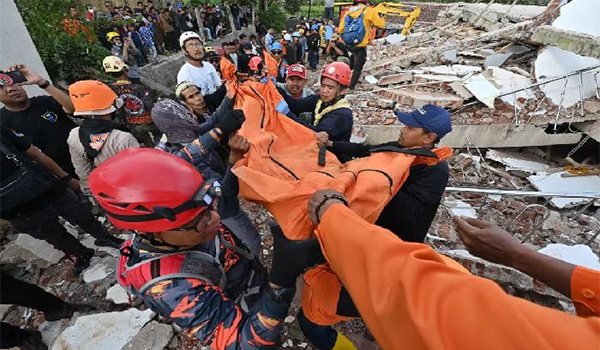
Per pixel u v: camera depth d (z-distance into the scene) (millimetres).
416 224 1415
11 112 2467
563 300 2133
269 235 2994
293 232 933
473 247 1049
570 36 4145
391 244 567
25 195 1966
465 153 4629
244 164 1308
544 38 4578
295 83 2986
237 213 1982
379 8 5633
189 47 3094
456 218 1108
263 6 17562
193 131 1929
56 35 5477
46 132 2600
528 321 370
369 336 2072
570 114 4312
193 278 920
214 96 2564
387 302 506
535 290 2164
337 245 678
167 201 790
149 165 814
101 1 10648
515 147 4906
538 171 4203
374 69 7078
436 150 1457
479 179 4191
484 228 1026
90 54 5828
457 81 4984
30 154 2125
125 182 786
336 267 692
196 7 11219
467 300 423
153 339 2031
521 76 4844
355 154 1801
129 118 3887
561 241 2994
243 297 1290
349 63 7883
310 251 834
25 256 2568
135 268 932
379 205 1075
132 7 12445
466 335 396
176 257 946
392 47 8695
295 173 1390
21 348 1895
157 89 7719
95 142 2143
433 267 497
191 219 860
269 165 1398
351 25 5816
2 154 1890
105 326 2107
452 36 8320
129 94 3791
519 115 4418
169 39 10484
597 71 4207
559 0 5141
